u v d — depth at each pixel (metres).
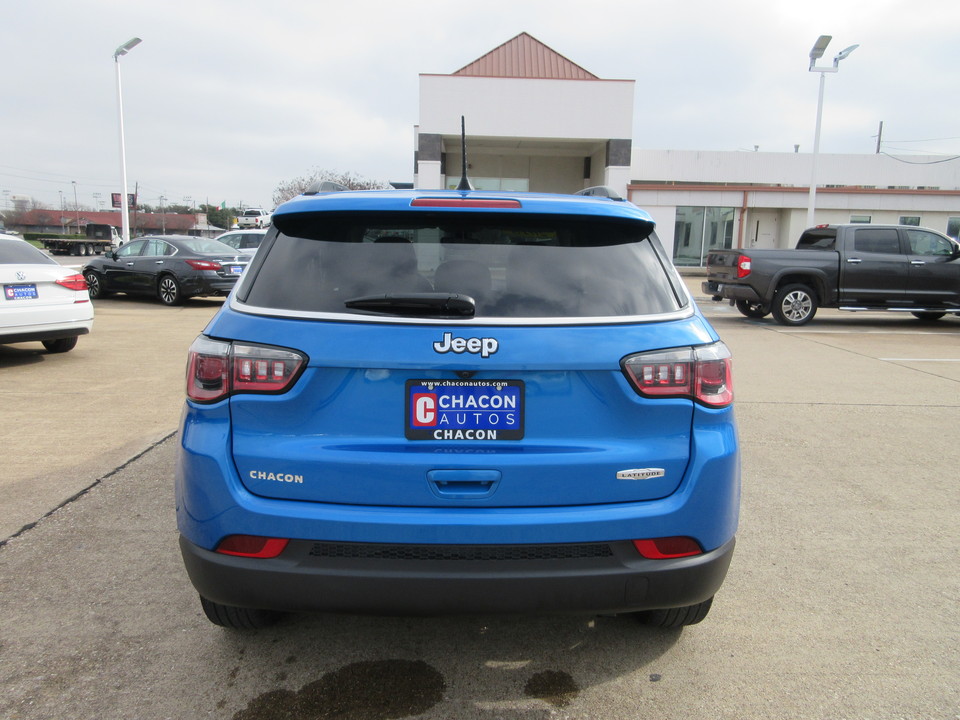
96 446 4.92
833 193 26.44
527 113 23.92
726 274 12.84
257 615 2.56
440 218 2.27
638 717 2.26
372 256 2.21
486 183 28.70
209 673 2.46
